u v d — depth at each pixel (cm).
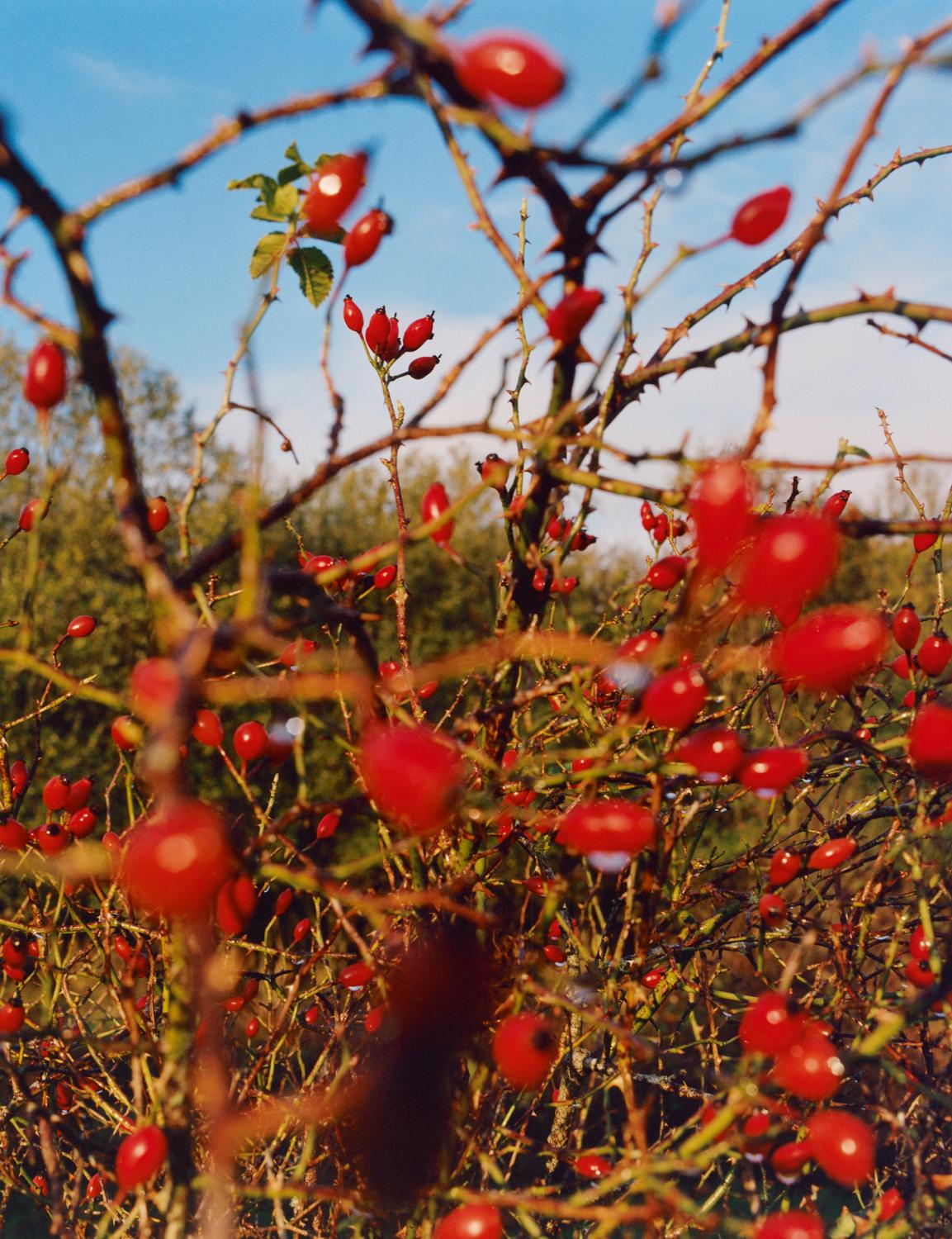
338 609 27
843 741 30
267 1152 33
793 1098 34
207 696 23
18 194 22
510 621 31
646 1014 39
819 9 22
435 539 30
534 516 30
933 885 36
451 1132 31
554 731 38
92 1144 32
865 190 33
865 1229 33
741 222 25
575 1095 41
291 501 27
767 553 24
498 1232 26
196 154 22
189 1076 27
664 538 42
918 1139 35
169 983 27
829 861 32
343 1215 37
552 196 25
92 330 23
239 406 29
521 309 26
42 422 25
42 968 38
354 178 27
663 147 25
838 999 33
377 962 33
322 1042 41
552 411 29
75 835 34
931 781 30
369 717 28
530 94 22
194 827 21
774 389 25
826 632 25
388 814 27
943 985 27
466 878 31
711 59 31
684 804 39
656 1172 26
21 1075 31
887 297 26
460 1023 32
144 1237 28
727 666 26
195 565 27
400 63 23
